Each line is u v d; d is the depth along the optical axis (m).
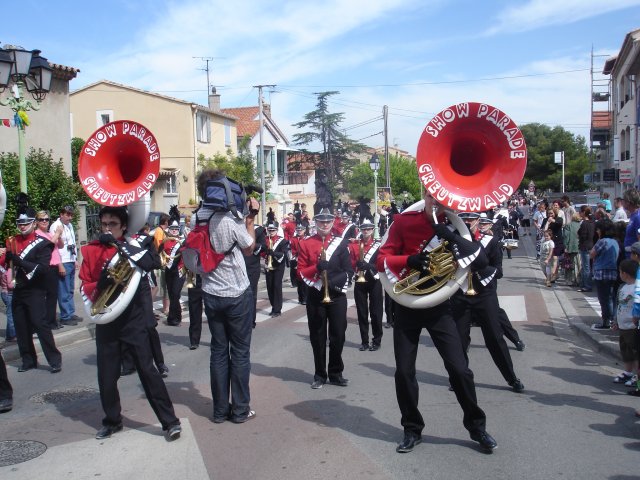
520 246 28.36
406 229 5.30
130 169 6.09
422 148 4.83
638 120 23.58
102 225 5.89
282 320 12.61
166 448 5.65
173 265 11.84
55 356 8.67
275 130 48.38
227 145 38.94
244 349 6.29
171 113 33.84
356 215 26.92
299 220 24.53
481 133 4.84
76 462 5.41
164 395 5.82
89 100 34.44
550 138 68.06
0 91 11.62
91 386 7.95
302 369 8.53
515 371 8.15
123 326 5.75
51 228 11.20
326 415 6.48
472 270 5.32
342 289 7.46
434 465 5.14
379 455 5.37
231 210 6.00
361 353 9.48
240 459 5.36
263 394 7.32
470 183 4.86
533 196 42.53
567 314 12.13
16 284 8.60
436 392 7.25
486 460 5.22
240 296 6.18
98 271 5.74
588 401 6.85
